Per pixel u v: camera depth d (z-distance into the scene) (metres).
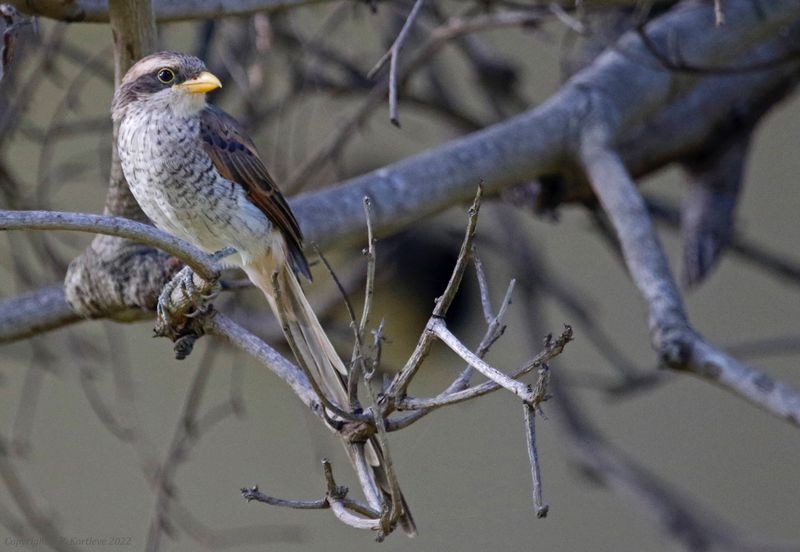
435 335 6.19
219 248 8.66
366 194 9.44
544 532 15.26
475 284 13.30
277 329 11.72
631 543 15.09
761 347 11.96
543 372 5.70
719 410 16.47
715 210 12.50
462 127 12.91
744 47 11.29
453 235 13.03
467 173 9.84
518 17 10.52
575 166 10.50
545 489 15.55
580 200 11.83
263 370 14.12
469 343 13.33
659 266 9.27
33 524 10.66
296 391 7.30
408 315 12.62
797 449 16.03
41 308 9.09
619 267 16.52
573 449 13.10
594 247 16.61
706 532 13.03
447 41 11.55
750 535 13.82
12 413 14.95
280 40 12.23
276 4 8.87
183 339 7.84
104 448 14.77
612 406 16.52
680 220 13.60
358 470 6.65
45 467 14.59
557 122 10.35
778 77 12.62
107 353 13.49
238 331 7.73
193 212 8.44
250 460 14.82
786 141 17.22
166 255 8.57
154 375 15.17
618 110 10.56
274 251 8.61
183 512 12.18
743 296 16.91
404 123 14.74
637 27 9.48
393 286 12.52
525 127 10.22
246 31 12.00
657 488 13.16
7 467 10.70
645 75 10.81
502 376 5.88
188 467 14.82
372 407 6.06
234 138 8.48
